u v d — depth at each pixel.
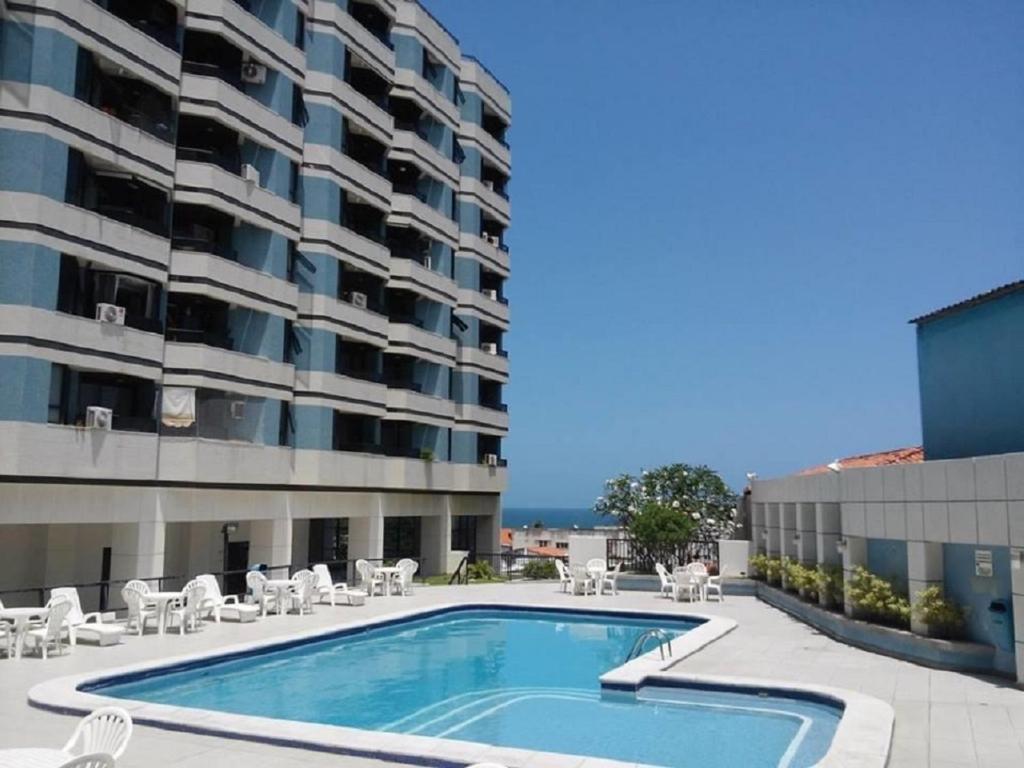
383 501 35.50
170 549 28.42
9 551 23.09
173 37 26.48
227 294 27.00
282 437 29.95
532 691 15.01
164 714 10.64
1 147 21.05
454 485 41.22
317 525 36.72
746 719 12.34
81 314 23.14
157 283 24.91
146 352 24.00
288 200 29.95
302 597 21.77
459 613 24.12
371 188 35.00
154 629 18.80
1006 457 12.98
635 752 10.97
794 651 16.23
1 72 21.22
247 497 27.81
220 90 26.89
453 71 42.78
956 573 14.80
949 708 11.55
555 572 34.28
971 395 18.81
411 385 38.81
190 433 25.53
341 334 32.88
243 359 27.31
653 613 22.44
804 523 22.33
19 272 20.84
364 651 18.98
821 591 19.30
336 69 32.88
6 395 20.48
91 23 22.72
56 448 21.16
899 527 15.76
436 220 40.38
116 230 23.27
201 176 26.48
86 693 12.20
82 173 23.14
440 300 40.38
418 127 40.72
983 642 14.16
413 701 14.24
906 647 15.15
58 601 15.40
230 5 27.36
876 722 10.44
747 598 25.78
